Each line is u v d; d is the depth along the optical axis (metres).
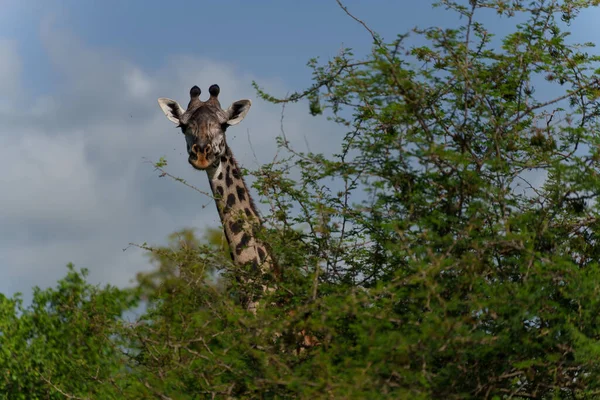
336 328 14.54
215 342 15.48
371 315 13.10
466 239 14.03
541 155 15.97
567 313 14.17
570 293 13.74
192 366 14.62
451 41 15.17
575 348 13.84
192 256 16.30
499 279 14.48
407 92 14.41
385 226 14.18
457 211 14.53
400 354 12.17
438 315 13.16
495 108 16.39
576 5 16.91
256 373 13.77
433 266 12.95
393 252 14.95
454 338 12.42
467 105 15.41
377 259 16.34
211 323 14.98
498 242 13.56
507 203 14.82
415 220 14.60
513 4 16.41
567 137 16.14
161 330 15.42
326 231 15.81
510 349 13.70
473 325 13.23
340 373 12.48
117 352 17.05
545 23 17.02
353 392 11.61
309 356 14.28
